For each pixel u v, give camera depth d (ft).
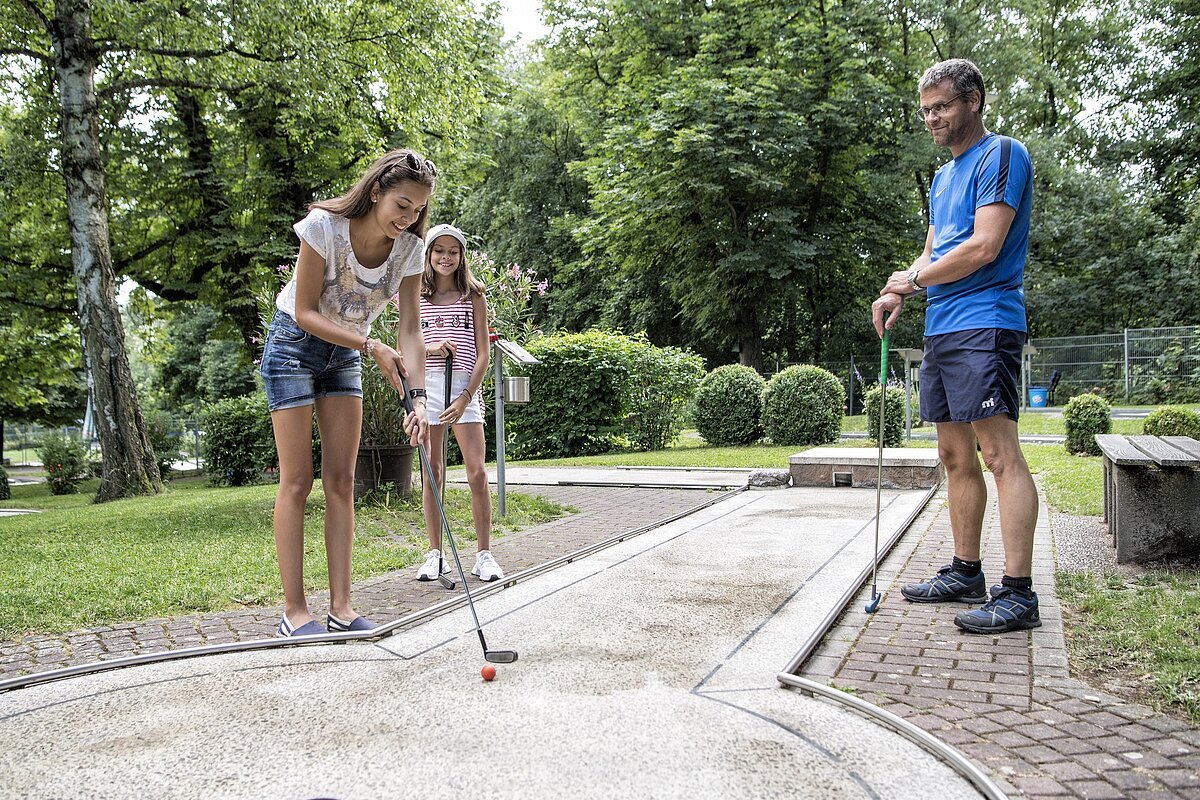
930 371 11.35
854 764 6.52
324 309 10.27
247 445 46.03
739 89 65.51
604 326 88.02
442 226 13.62
